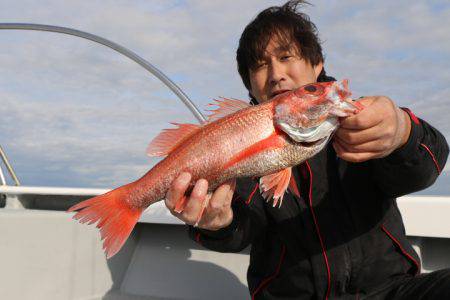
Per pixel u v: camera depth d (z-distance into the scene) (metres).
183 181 0.55
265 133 0.56
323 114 0.53
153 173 0.58
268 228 0.74
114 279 1.17
